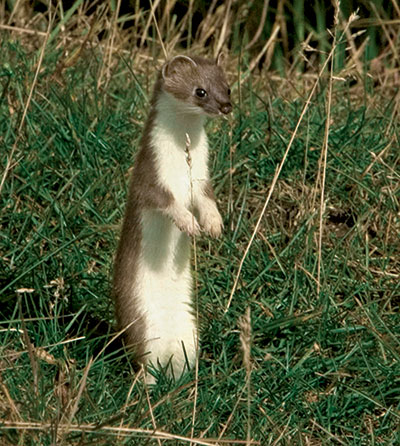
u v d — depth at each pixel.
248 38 16.83
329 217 11.70
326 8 16.64
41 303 9.44
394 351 8.94
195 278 9.80
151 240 9.12
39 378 8.12
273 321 9.52
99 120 12.15
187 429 7.86
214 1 16.31
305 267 10.34
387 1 16.64
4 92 11.51
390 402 8.83
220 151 11.81
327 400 8.63
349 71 12.27
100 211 10.95
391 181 11.77
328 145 12.14
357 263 10.59
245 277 10.40
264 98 14.12
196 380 8.12
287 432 8.16
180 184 9.09
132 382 8.53
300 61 15.97
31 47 14.71
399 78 15.39
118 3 14.55
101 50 14.41
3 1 15.70
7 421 7.28
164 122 9.09
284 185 11.86
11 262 10.09
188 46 15.82
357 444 8.23
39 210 10.94
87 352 8.77
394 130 12.41
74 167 11.59
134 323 9.17
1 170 11.17
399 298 10.41
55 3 16.66
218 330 9.55
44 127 11.91
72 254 10.32
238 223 10.87
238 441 7.46
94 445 7.29
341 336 9.53
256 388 8.77
